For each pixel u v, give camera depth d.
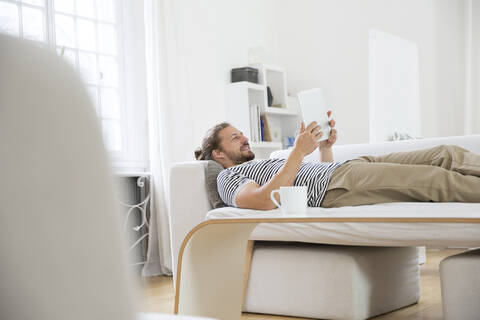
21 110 0.23
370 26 5.12
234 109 4.61
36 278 0.24
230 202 2.20
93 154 0.25
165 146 3.77
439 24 5.30
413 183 2.01
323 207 2.15
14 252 0.24
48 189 0.24
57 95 0.24
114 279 0.25
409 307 2.34
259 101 4.80
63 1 3.46
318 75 5.34
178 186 2.54
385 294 2.21
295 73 5.45
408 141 2.70
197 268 1.45
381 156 2.35
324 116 2.19
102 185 0.25
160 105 3.80
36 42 0.25
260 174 2.29
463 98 5.49
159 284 3.34
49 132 0.24
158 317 0.47
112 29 3.77
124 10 3.85
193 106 4.29
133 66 3.87
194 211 2.50
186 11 4.27
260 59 4.92
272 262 2.24
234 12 4.86
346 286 2.04
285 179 2.02
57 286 0.24
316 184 2.16
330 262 2.08
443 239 1.76
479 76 5.43
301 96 2.12
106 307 0.25
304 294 2.15
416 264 2.45
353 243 1.96
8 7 3.11
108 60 3.72
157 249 3.77
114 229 0.25
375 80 4.65
